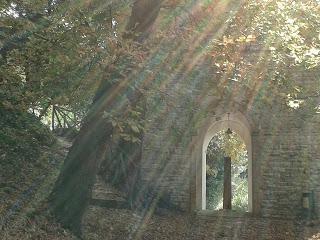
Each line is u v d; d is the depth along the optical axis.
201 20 10.46
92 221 10.46
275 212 14.28
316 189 13.95
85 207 8.92
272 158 14.56
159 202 14.61
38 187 9.90
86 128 8.75
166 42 8.88
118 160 13.77
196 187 15.05
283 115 14.49
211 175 22.97
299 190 14.12
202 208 16.45
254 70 9.94
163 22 9.67
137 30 8.53
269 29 9.66
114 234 10.13
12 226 7.59
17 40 8.98
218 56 9.44
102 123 8.49
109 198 12.73
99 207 11.98
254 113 14.76
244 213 15.16
